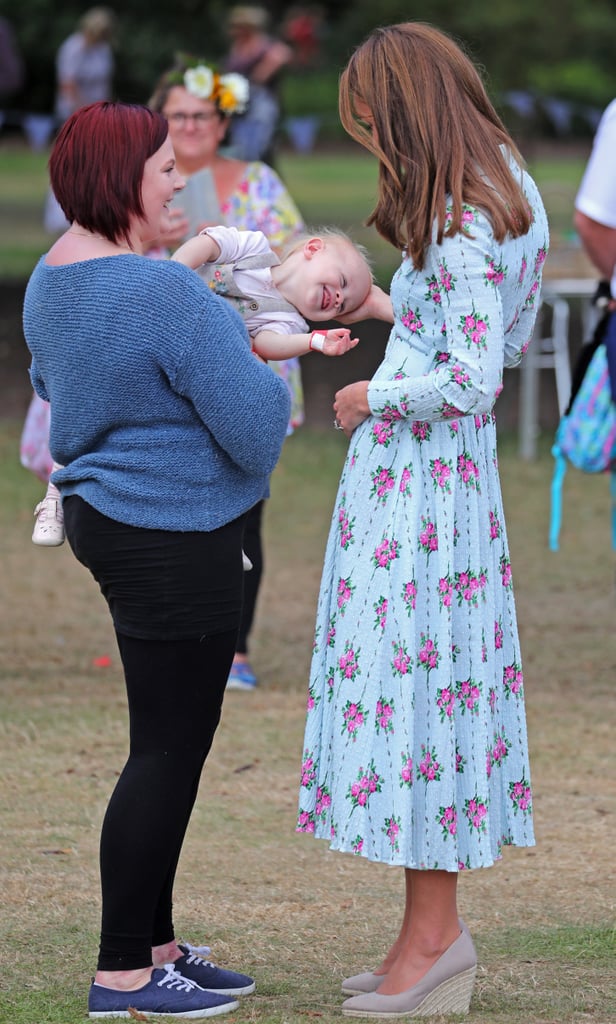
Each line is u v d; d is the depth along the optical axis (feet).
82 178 25.64
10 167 250.37
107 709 47.52
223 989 27.84
